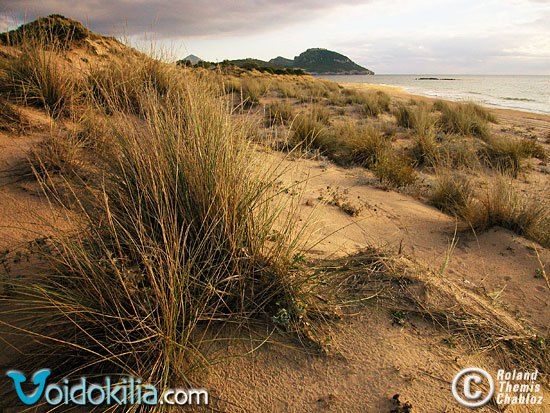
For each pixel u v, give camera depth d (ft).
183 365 6.18
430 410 5.88
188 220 7.67
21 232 9.15
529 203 14.90
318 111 40.11
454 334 7.63
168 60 20.70
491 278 10.80
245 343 6.83
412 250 11.76
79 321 6.15
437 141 32.19
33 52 17.81
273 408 5.78
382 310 8.02
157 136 8.40
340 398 6.01
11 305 6.90
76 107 16.84
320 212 13.96
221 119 8.80
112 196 8.46
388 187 19.67
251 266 7.64
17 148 13.10
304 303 7.61
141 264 7.00
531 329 8.14
